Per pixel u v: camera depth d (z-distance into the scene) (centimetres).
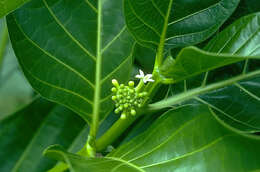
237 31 57
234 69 61
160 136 55
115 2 62
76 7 61
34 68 60
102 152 60
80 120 70
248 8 63
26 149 69
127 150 55
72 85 61
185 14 57
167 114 55
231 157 50
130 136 67
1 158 68
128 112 58
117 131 59
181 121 54
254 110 59
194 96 61
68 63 61
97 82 61
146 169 54
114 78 61
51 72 60
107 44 62
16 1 56
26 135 69
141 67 67
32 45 60
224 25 64
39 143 69
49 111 69
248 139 50
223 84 61
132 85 58
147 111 59
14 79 90
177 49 62
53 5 61
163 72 56
